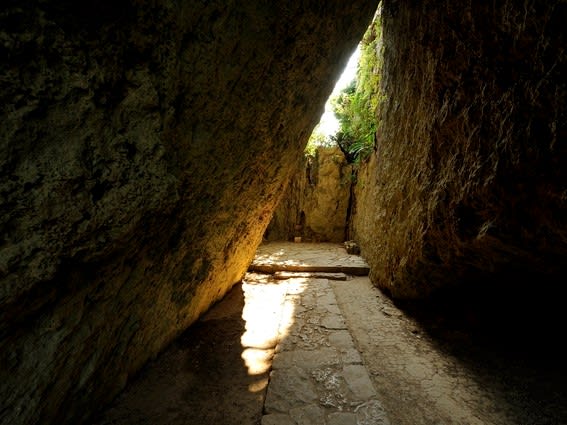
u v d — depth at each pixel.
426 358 3.64
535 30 2.06
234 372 3.15
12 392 1.41
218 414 2.54
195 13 1.60
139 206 1.54
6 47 0.93
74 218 1.25
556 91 1.96
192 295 3.73
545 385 3.12
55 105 1.10
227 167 2.90
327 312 4.63
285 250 9.52
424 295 4.96
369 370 3.40
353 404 2.59
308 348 3.53
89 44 1.17
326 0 2.75
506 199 2.59
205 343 3.73
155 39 1.46
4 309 1.12
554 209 2.26
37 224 1.13
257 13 2.07
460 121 3.10
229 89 2.24
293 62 2.93
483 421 2.64
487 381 3.19
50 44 1.04
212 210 3.10
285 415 2.45
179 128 1.93
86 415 2.30
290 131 3.91
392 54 5.52
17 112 1.00
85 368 2.02
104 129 1.30
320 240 11.41
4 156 0.99
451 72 3.18
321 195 11.21
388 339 4.11
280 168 4.45
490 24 2.48
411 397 2.95
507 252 3.00
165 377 3.01
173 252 2.70
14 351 1.36
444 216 3.46
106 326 2.11
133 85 1.39
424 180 4.03
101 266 1.67
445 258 3.82
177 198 1.80
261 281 6.44
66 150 1.16
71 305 1.60
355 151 10.30
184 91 1.81
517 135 2.32
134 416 2.47
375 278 6.29
